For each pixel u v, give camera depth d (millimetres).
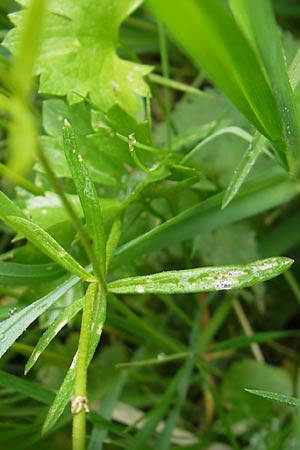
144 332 317
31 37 156
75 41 278
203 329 356
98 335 233
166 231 286
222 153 329
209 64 225
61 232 281
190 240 328
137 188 278
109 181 288
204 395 348
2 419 309
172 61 396
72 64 278
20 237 282
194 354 327
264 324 364
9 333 244
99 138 282
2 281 272
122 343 357
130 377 341
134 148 279
